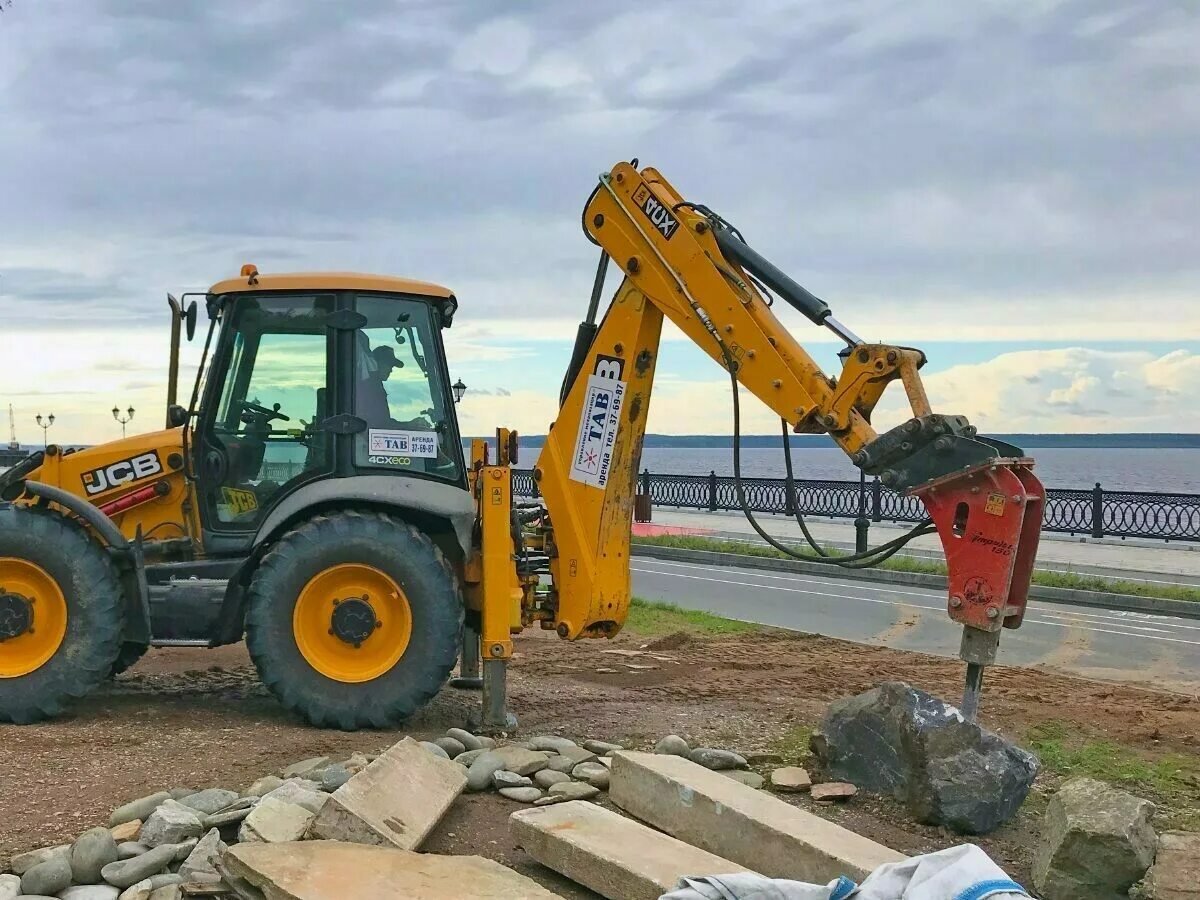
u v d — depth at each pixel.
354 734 6.29
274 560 6.38
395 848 4.24
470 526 6.85
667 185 6.64
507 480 6.51
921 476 5.26
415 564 6.41
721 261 6.28
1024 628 12.88
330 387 6.84
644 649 10.12
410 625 6.41
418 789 4.78
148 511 7.07
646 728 6.65
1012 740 6.66
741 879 3.52
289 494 6.71
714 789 4.72
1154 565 18.42
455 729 6.09
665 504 31.34
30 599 6.46
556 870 4.32
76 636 6.42
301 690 6.35
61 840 4.44
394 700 6.36
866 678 8.70
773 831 4.33
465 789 5.17
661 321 6.73
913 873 3.42
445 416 6.99
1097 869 4.15
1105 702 7.99
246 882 3.97
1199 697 8.67
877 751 5.38
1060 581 15.90
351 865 3.99
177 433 7.20
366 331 6.94
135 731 6.22
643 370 6.73
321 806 4.56
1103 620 13.62
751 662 9.43
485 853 4.56
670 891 3.63
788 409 5.91
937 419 5.21
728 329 6.18
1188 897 3.90
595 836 4.35
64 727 6.30
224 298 6.89
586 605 6.71
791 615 13.39
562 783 5.20
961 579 5.16
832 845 4.20
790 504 6.01
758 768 5.82
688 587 16.02
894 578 16.94
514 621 6.50
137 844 4.33
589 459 6.77
